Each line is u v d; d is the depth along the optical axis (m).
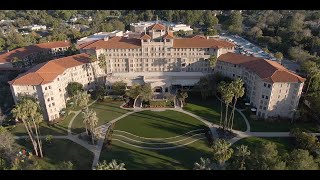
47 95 122.50
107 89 153.88
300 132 105.38
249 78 137.38
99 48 158.88
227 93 106.31
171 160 98.75
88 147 106.88
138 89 139.38
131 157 100.56
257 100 128.25
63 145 108.25
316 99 121.62
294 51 186.75
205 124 121.69
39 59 190.75
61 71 134.75
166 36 158.75
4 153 99.25
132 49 161.88
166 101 140.62
